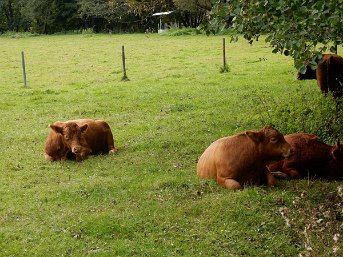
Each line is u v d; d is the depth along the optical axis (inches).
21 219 353.4
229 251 298.5
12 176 454.9
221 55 1393.9
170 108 721.6
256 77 960.9
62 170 461.4
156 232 322.7
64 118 710.5
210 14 397.1
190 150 501.0
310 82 850.1
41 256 301.7
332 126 496.4
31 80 1127.0
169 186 396.8
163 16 2738.7
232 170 378.3
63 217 349.4
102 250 304.5
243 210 337.1
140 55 1529.3
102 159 486.9
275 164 405.7
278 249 298.0
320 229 308.7
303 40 339.6
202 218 335.6
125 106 763.4
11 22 3454.7
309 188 375.2
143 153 502.0
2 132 639.1
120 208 359.9
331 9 314.8
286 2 334.3
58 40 2524.6
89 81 1059.3
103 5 2883.9
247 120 599.2
